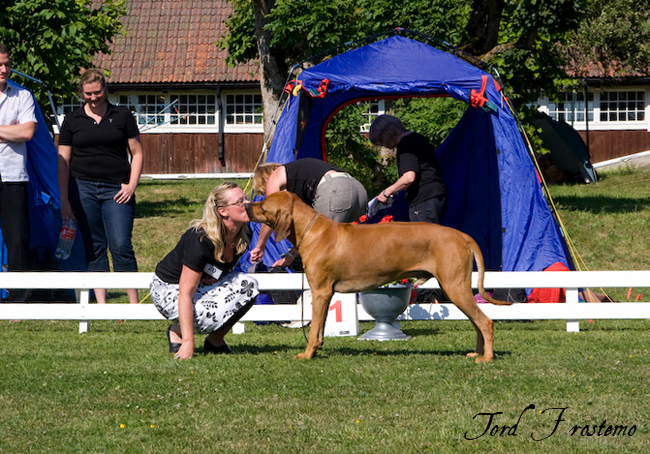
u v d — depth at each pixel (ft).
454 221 42.98
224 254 23.08
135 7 127.34
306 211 23.17
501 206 34.81
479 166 41.63
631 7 97.55
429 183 32.58
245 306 23.53
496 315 30.71
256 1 63.93
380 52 38.14
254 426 15.88
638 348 24.91
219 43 79.92
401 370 21.04
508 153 34.73
